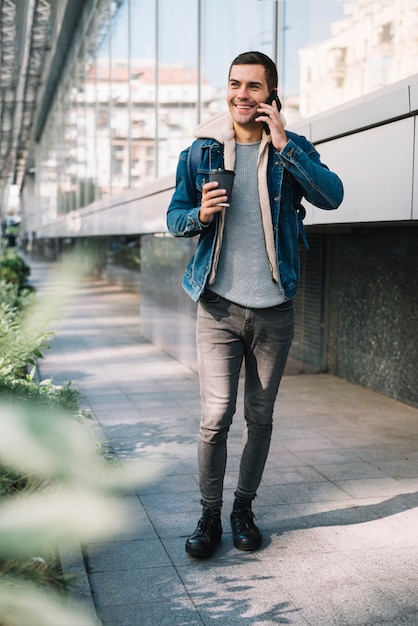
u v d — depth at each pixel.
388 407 6.23
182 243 8.66
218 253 2.86
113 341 10.59
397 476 4.30
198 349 3.01
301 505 3.78
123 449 4.81
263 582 2.87
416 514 3.65
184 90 9.12
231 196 2.82
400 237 6.32
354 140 4.57
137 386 7.25
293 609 2.65
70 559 2.83
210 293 2.91
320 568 3.00
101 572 2.95
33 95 32.91
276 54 6.08
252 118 2.79
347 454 4.78
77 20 20.89
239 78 2.75
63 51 24.25
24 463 0.49
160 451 4.75
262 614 2.61
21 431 0.49
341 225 5.29
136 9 12.11
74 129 22.89
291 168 2.73
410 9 4.04
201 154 2.88
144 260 11.05
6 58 25.02
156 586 2.82
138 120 12.09
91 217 17.72
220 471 3.07
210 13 7.90
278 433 5.34
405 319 6.32
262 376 2.99
